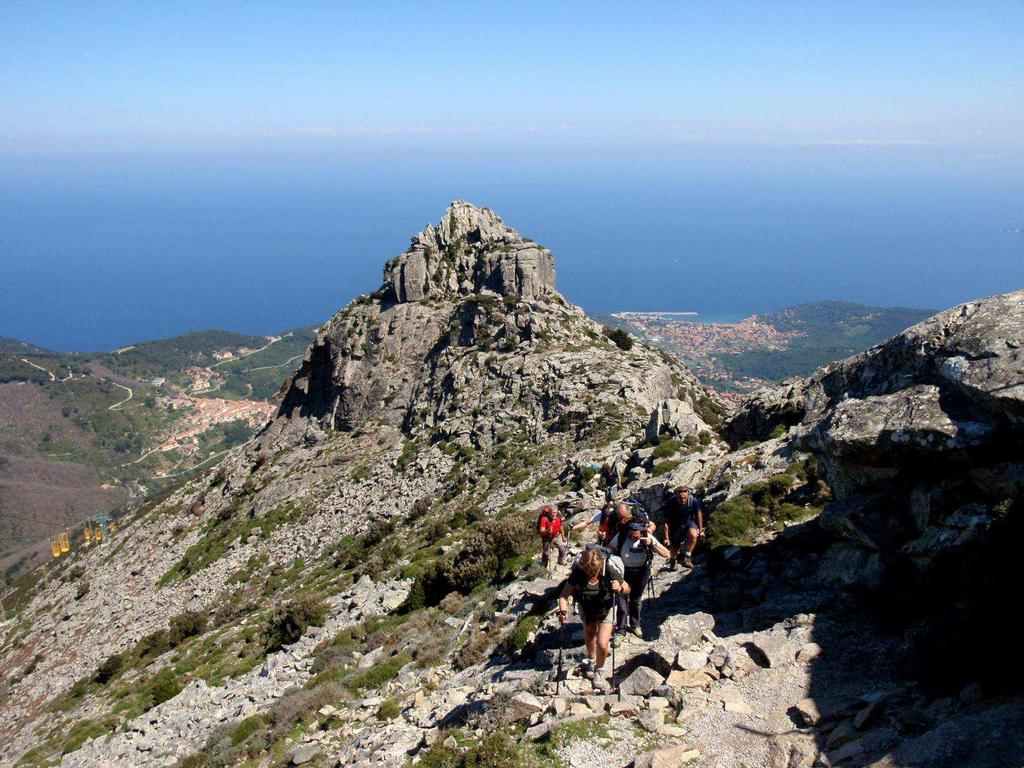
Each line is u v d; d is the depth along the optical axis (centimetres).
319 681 2384
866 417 1198
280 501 8219
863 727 860
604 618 1148
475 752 1040
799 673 1031
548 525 2277
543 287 9588
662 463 3098
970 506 1030
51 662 7075
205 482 10700
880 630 1068
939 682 900
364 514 6712
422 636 2333
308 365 10506
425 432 7812
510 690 1278
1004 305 1127
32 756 3738
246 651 3784
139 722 2984
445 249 10800
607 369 6700
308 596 4403
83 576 9519
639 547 1283
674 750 898
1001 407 973
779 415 2839
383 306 10294
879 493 1235
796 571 1380
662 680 1088
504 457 6162
